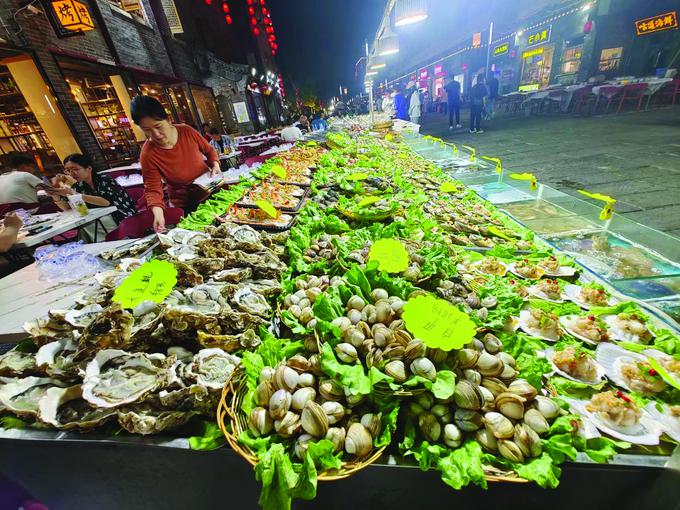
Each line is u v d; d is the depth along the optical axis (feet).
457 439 3.40
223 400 3.75
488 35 54.39
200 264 6.00
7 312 5.90
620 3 40.14
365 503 3.79
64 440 3.82
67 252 8.03
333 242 6.97
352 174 13.15
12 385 4.18
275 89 101.19
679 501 3.02
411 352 3.76
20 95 19.53
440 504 3.75
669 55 40.24
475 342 4.16
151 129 10.46
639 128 28.81
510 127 39.34
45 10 16.76
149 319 4.71
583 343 5.06
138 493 4.26
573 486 3.51
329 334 4.33
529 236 8.59
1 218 13.88
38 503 5.91
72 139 21.52
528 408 3.58
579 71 45.88
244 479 3.87
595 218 8.95
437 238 8.02
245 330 4.83
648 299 6.12
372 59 48.21
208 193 13.52
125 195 15.29
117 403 3.76
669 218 12.59
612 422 3.74
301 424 3.47
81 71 23.12
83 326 4.74
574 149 24.81
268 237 7.54
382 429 3.52
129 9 27.30
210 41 55.62
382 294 4.90
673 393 4.15
